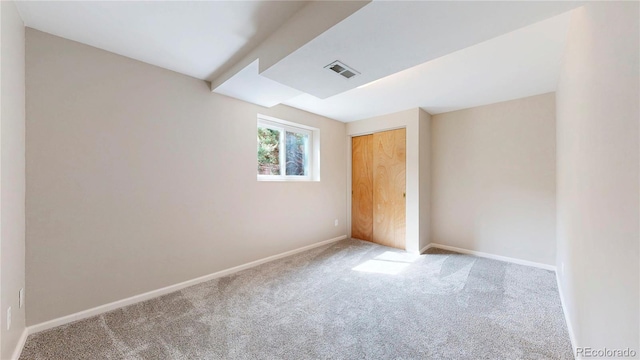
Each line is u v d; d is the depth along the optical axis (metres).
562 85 2.06
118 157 1.97
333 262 3.09
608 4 0.93
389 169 3.87
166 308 1.96
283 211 3.31
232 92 2.58
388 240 3.87
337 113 3.76
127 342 1.55
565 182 1.93
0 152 1.22
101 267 1.89
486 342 1.55
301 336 1.62
